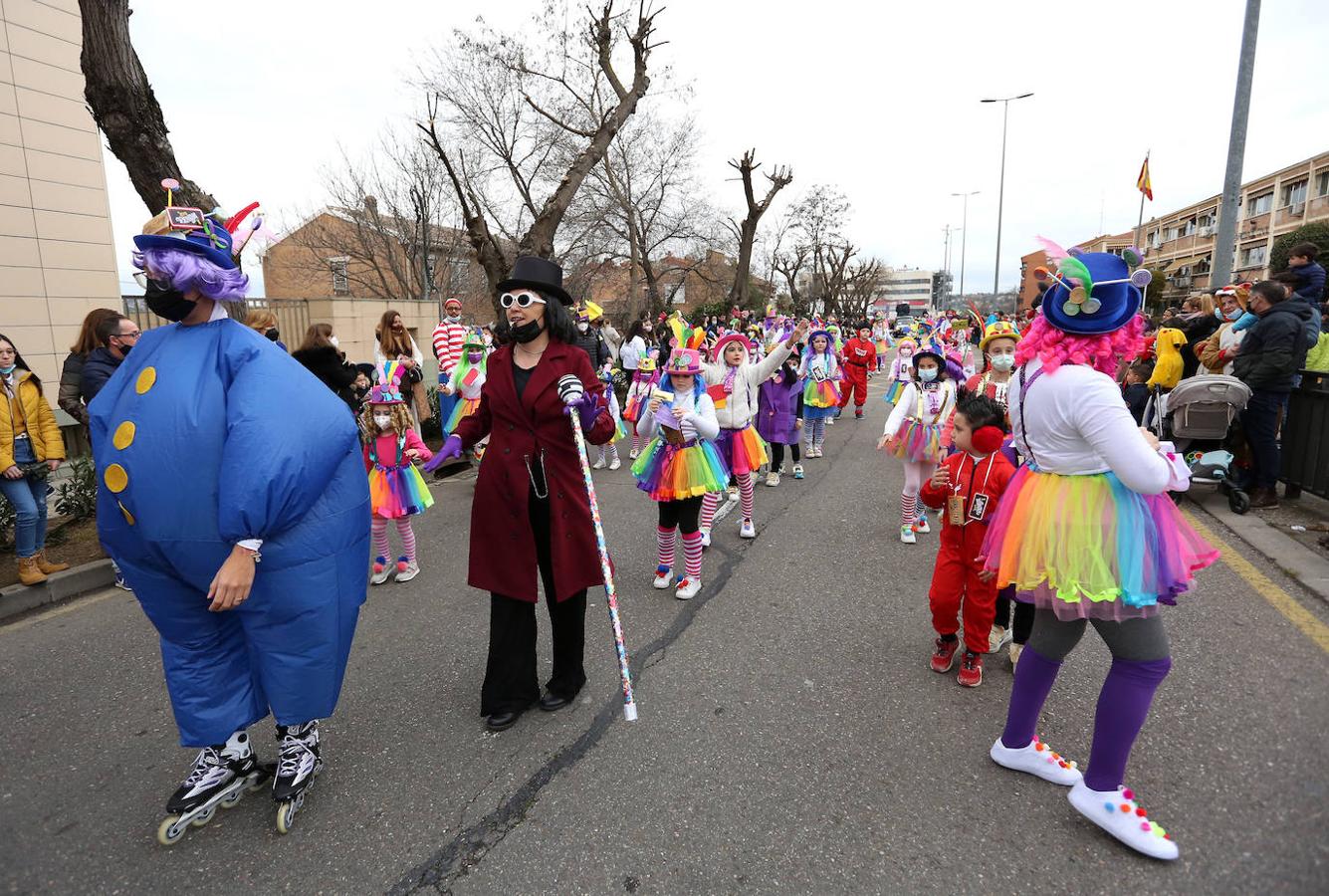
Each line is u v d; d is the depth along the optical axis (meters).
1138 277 2.38
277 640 2.58
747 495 6.08
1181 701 3.26
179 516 2.38
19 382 4.86
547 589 3.45
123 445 2.43
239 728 2.67
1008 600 4.03
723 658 3.97
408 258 25.91
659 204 27.73
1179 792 2.67
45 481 5.09
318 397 2.57
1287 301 5.76
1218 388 5.95
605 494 7.89
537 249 12.10
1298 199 38.44
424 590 5.14
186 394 2.41
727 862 2.47
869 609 4.59
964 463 3.53
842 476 8.62
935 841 2.53
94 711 3.62
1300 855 2.35
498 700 3.34
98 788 3.01
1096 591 2.37
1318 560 4.75
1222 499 6.26
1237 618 4.04
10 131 9.47
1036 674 2.76
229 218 2.71
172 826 2.66
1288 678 3.41
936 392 5.77
